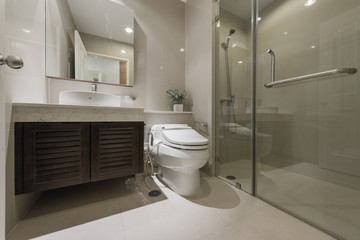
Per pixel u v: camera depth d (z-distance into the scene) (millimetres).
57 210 983
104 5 1571
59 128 898
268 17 1229
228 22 1499
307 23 1049
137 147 1143
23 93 952
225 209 1012
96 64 1527
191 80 1925
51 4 1284
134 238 766
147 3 1817
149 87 1811
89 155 984
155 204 1060
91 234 790
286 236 784
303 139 1058
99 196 1160
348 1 874
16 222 846
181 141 1111
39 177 853
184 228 833
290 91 1120
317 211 944
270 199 1118
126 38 1659
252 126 1281
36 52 1113
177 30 2004
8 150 770
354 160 849
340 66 900
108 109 1043
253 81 1294
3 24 528
